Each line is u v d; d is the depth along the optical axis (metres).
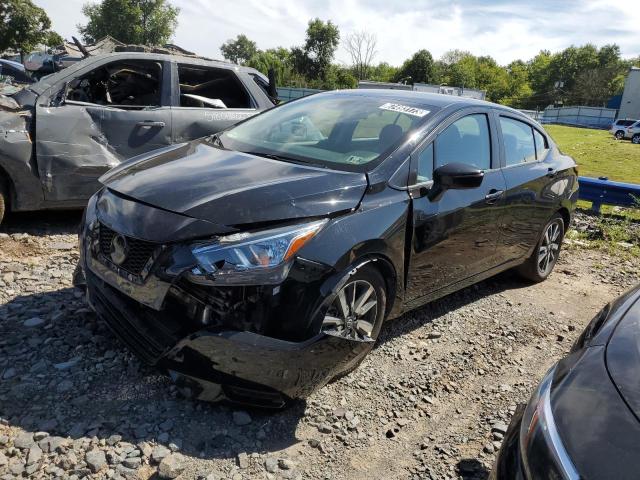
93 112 5.14
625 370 1.85
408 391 3.19
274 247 2.56
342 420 2.85
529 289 5.13
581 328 4.38
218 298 2.51
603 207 9.06
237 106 6.46
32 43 49.34
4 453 2.31
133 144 5.34
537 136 4.90
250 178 2.92
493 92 109.06
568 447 1.61
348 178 3.06
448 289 3.90
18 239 4.84
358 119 3.70
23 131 4.79
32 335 3.23
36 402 2.65
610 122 60.66
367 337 3.12
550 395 1.86
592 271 5.87
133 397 2.78
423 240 3.39
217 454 2.48
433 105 3.86
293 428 2.73
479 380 3.42
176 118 5.59
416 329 3.98
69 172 4.99
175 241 2.50
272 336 2.60
